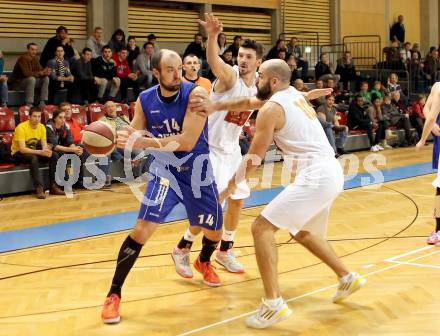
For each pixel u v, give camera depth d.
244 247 6.23
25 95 11.34
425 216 7.60
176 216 7.86
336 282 4.98
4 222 7.67
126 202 8.98
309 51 18.55
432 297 4.52
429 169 11.78
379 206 8.30
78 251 6.25
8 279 5.30
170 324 4.15
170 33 15.68
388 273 5.17
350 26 19.67
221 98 5.14
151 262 5.75
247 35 17.38
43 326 4.15
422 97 16.17
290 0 18.12
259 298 4.67
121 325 4.15
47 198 9.38
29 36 13.33
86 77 11.75
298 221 4.15
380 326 3.99
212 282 5.00
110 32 14.44
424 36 21.77
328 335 3.88
